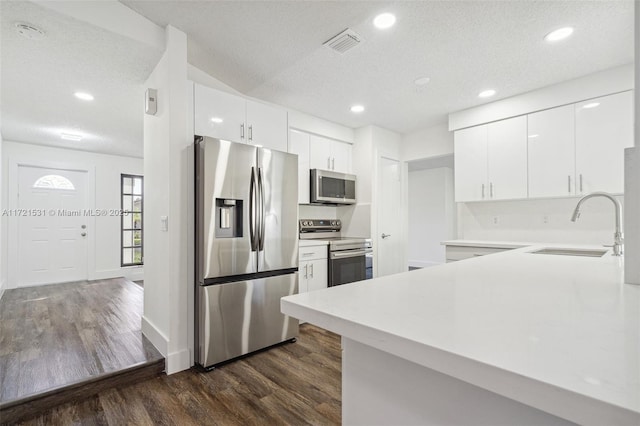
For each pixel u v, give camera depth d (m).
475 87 3.03
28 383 1.84
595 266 1.31
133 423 1.63
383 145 4.33
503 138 3.29
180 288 2.20
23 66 2.36
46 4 1.70
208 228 2.21
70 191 5.07
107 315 3.25
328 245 3.49
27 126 3.84
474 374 0.44
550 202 3.25
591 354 0.45
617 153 2.64
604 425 0.34
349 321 0.61
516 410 0.51
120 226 5.52
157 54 2.20
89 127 3.89
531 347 0.48
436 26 2.09
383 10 1.94
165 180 2.23
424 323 0.59
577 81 2.83
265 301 2.52
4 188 4.46
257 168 2.49
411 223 7.34
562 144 2.91
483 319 0.61
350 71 2.72
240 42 2.29
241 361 2.35
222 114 2.52
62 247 4.97
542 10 1.93
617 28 2.10
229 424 1.62
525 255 1.74
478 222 3.75
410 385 0.65
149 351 2.30
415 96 3.23
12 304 3.68
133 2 1.91
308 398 1.85
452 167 7.02
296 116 3.65
